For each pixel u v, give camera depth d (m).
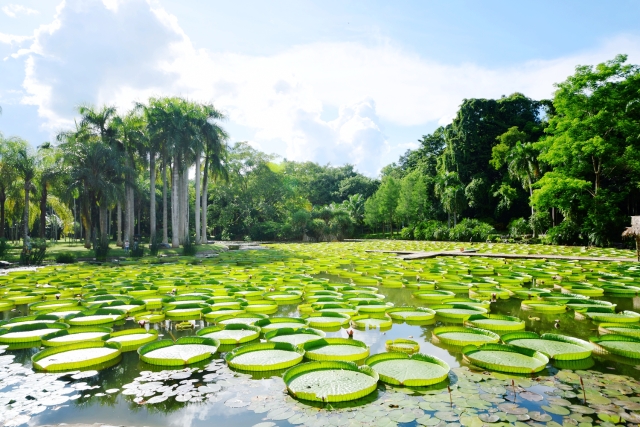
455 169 50.81
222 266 18.47
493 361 5.86
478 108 49.84
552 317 9.08
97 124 30.75
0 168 28.88
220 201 53.75
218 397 4.96
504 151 44.78
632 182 30.58
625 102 28.55
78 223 49.06
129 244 30.38
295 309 10.05
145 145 32.50
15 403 4.87
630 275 14.26
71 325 8.38
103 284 13.32
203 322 8.94
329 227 49.06
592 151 28.86
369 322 8.60
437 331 7.59
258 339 7.39
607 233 28.64
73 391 5.20
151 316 9.00
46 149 30.95
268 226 50.94
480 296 11.23
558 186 29.56
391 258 22.59
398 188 55.50
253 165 54.03
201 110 36.25
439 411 4.42
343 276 16.30
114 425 4.32
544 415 4.33
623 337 6.78
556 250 26.41
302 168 69.00
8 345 7.27
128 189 31.12
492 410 4.44
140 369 5.95
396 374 5.40
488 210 49.16
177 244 31.94
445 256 23.70
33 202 37.25
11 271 17.17
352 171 83.44
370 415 4.37
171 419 4.44
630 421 4.20
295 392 4.83
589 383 5.20
